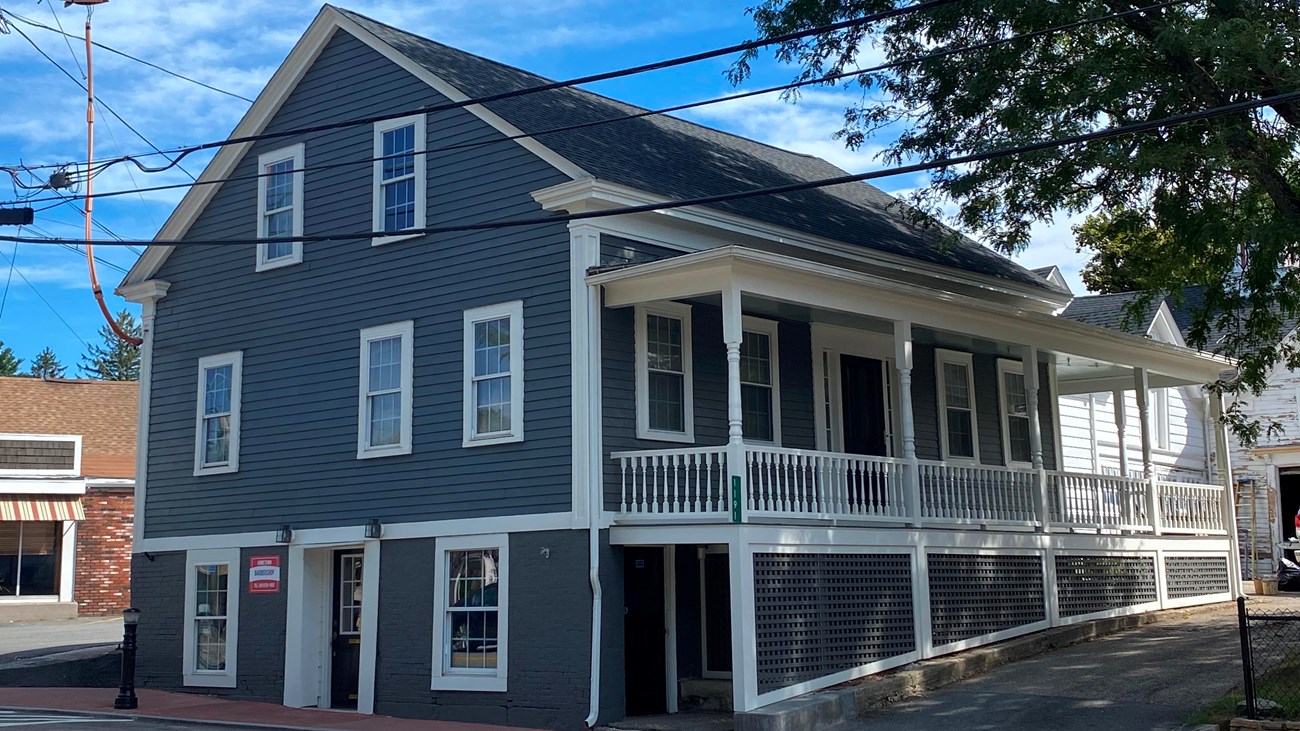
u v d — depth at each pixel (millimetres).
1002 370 23969
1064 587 20188
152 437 21922
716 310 18328
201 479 20906
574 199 16469
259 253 20688
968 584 18312
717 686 17000
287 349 20031
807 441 19547
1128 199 18234
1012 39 13836
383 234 14500
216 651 20359
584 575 15750
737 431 15156
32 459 33094
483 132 17969
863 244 20359
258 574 19734
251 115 20984
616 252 16750
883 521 17047
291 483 19531
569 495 16047
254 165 21062
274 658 19281
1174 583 22922
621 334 16625
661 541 15523
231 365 20797
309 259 19938
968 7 17375
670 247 17500
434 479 17641
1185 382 25172
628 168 17766
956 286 22656
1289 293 18469
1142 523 22453
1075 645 19141
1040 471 20156
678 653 17328
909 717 14875
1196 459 34062
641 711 16703
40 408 38219
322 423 19266
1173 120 11414
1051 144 11797
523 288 17000
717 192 18844
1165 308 30469
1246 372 19391
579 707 15516
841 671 15859
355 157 19609
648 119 22469
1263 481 32438
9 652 24922
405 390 18188
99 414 39000
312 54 20375
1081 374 25406
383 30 19922
